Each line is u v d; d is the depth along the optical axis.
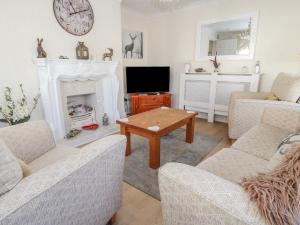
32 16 2.27
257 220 0.55
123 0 3.51
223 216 0.61
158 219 1.39
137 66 4.18
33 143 1.43
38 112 2.48
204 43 3.79
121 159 1.16
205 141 2.77
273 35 3.06
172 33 4.22
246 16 3.23
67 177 0.79
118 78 3.47
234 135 2.40
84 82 2.93
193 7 3.79
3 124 2.20
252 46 3.26
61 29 2.56
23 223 0.65
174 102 4.54
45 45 2.43
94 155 0.94
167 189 0.78
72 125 2.93
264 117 1.96
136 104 4.07
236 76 3.29
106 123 3.17
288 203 0.55
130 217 1.41
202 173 0.75
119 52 3.41
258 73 3.14
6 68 2.15
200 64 3.94
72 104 3.16
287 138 1.21
